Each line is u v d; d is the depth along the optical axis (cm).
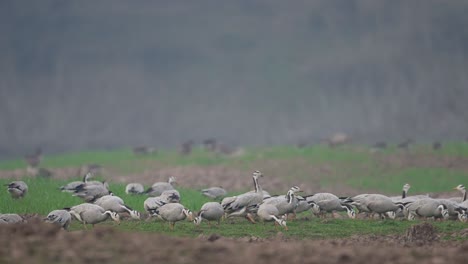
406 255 1672
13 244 1627
